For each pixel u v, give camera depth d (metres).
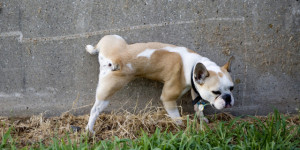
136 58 2.82
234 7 2.96
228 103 2.78
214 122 2.96
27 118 3.03
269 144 2.68
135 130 2.89
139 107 3.06
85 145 2.64
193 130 2.76
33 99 3.03
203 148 2.67
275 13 2.98
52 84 3.01
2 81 3.00
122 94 3.04
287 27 3.00
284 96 3.07
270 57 3.03
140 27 2.96
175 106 2.93
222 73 2.80
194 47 3.00
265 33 3.00
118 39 2.88
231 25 2.98
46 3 2.92
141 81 3.02
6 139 2.73
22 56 2.97
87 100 3.03
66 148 2.62
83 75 3.00
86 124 2.96
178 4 2.95
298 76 3.05
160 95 3.04
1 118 3.01
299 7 2.98
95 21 2.95
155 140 2.69
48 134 2.88
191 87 2.93
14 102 3.03
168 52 2.85
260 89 3.06
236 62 3.02
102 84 2.83
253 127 2.79
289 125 2.94
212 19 2.97
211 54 3.01
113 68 2.79
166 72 2.86
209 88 2.79
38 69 2.99
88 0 2.93
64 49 2.97
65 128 2.90
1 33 2.95
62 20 2.94
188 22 2.97
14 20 2.94
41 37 2.96
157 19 2.96
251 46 3.01
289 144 2.70
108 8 2.94
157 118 2.97
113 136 2.84
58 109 3.04
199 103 2.95
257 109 3.08
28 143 2.80
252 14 2.98
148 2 2.94
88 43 2.97
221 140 2.71
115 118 2.99
